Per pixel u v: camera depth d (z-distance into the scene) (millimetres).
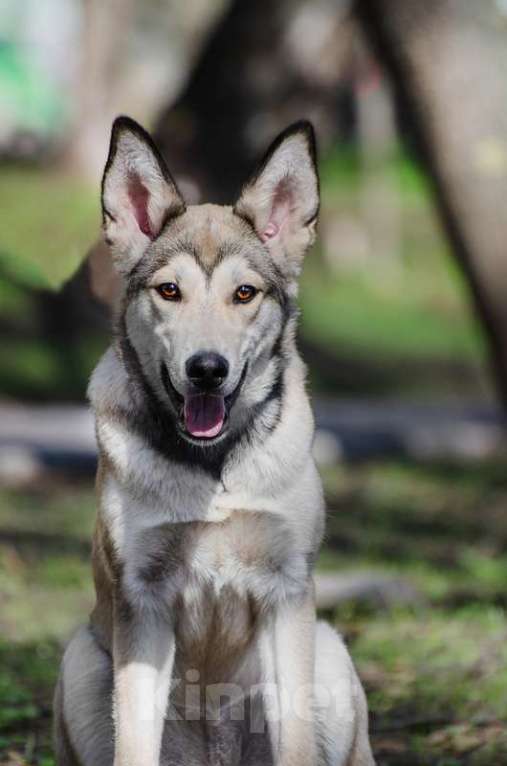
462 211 12914
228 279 6812
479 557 14430
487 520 17406
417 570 13672
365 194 46938
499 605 12031
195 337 6594
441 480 20984
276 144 7059
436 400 33031
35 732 8438
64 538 15273
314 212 7152
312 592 6945
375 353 36469
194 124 19188
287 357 7031
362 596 11914
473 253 13047
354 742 7059
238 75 19328
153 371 6785
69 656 7133
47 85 35906
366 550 14844
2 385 27312
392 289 43562
